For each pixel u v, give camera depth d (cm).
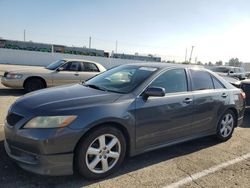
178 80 479
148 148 427
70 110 350
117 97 396
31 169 342
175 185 372
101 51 4884
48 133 332
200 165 442
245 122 763
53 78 1072
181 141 477
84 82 507
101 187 353
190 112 478
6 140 371
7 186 340
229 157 484
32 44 4447
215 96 529
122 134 390
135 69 484
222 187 375
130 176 388
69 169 347
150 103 418
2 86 1203
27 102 377
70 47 4675
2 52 3709
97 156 368
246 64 4234
